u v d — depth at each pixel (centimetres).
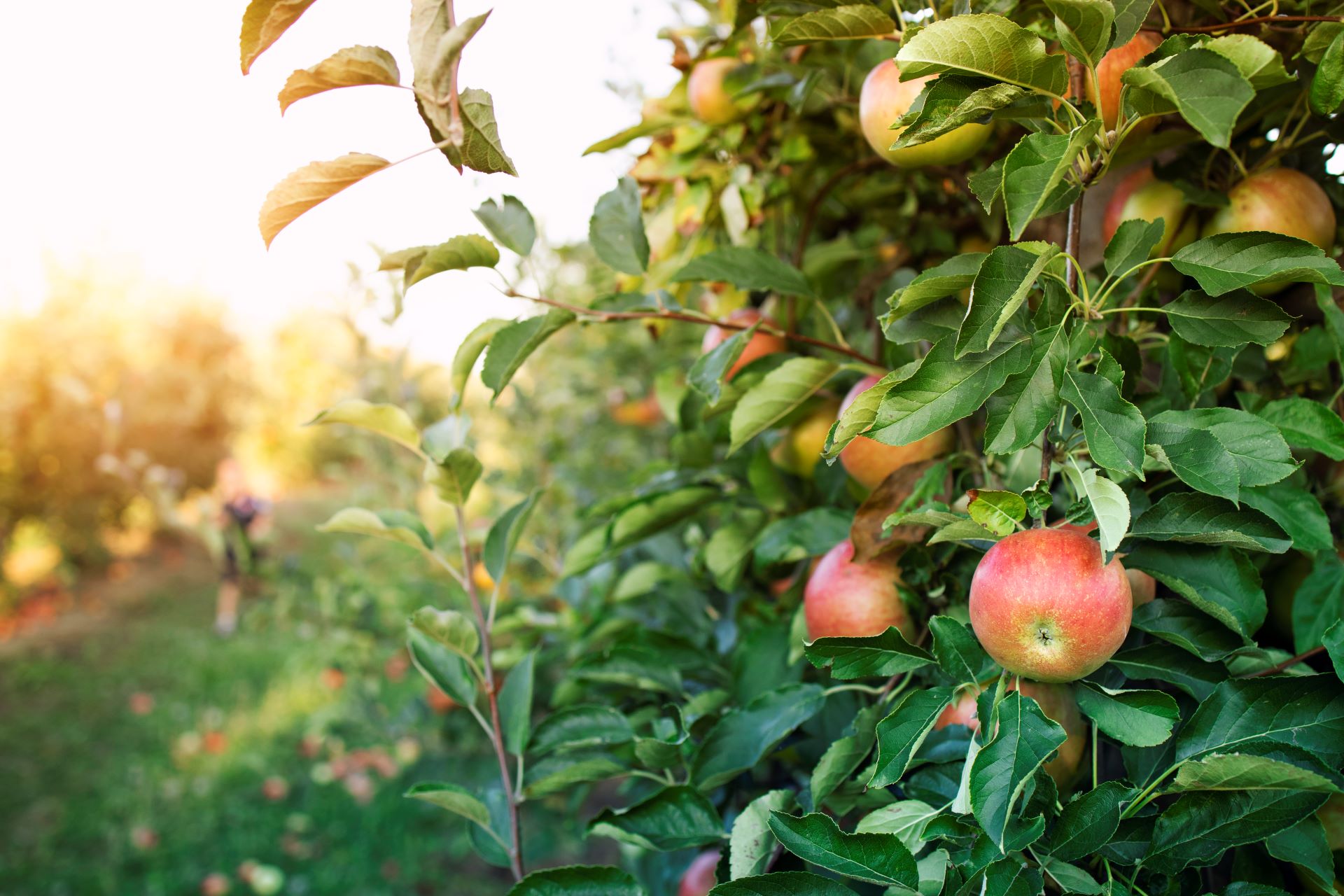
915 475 102
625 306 117
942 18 93
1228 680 80
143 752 612
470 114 76
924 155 101
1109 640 73
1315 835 77
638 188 120
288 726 619
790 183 167
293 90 78
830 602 102
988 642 76
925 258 151
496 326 109
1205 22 100
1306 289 107
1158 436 75
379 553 417
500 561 123
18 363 1112
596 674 127
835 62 142
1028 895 67
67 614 991
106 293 1285
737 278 118
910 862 72
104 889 449
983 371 74
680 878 140
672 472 156
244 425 1437
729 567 143
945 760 87
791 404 114
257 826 499
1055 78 71
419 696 380
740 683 124
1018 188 67
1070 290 76
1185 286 106
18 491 1101
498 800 122
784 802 94
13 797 552
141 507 1210
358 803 513
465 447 115
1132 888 76
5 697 724
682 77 162
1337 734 76
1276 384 112
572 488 346
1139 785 82
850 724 110
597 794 392
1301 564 100
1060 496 97
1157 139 100
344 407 113
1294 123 104
